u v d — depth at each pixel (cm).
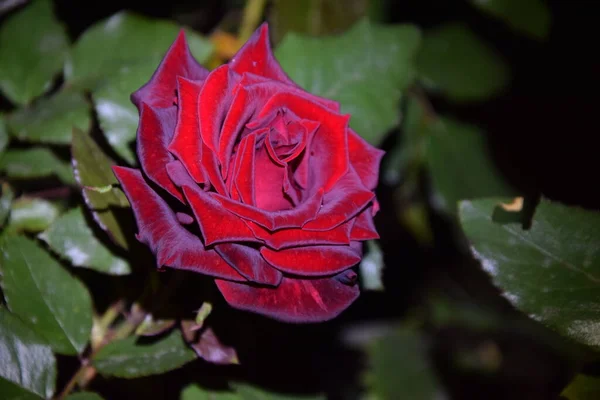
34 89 58
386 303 81
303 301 46
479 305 82
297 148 46
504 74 70
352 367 79
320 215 45
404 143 69
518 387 81
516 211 52
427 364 77
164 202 46
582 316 51
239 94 45
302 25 67
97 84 55
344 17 68
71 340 51
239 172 45
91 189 49
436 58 70
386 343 76
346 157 47
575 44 69
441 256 82
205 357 50
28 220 54
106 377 50
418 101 70
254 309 45
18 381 49
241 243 45
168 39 58
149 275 51
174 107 46
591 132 71
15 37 59
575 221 52
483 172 70
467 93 70
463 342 82
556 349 79
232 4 73
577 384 50
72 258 51
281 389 54
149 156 45
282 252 45
